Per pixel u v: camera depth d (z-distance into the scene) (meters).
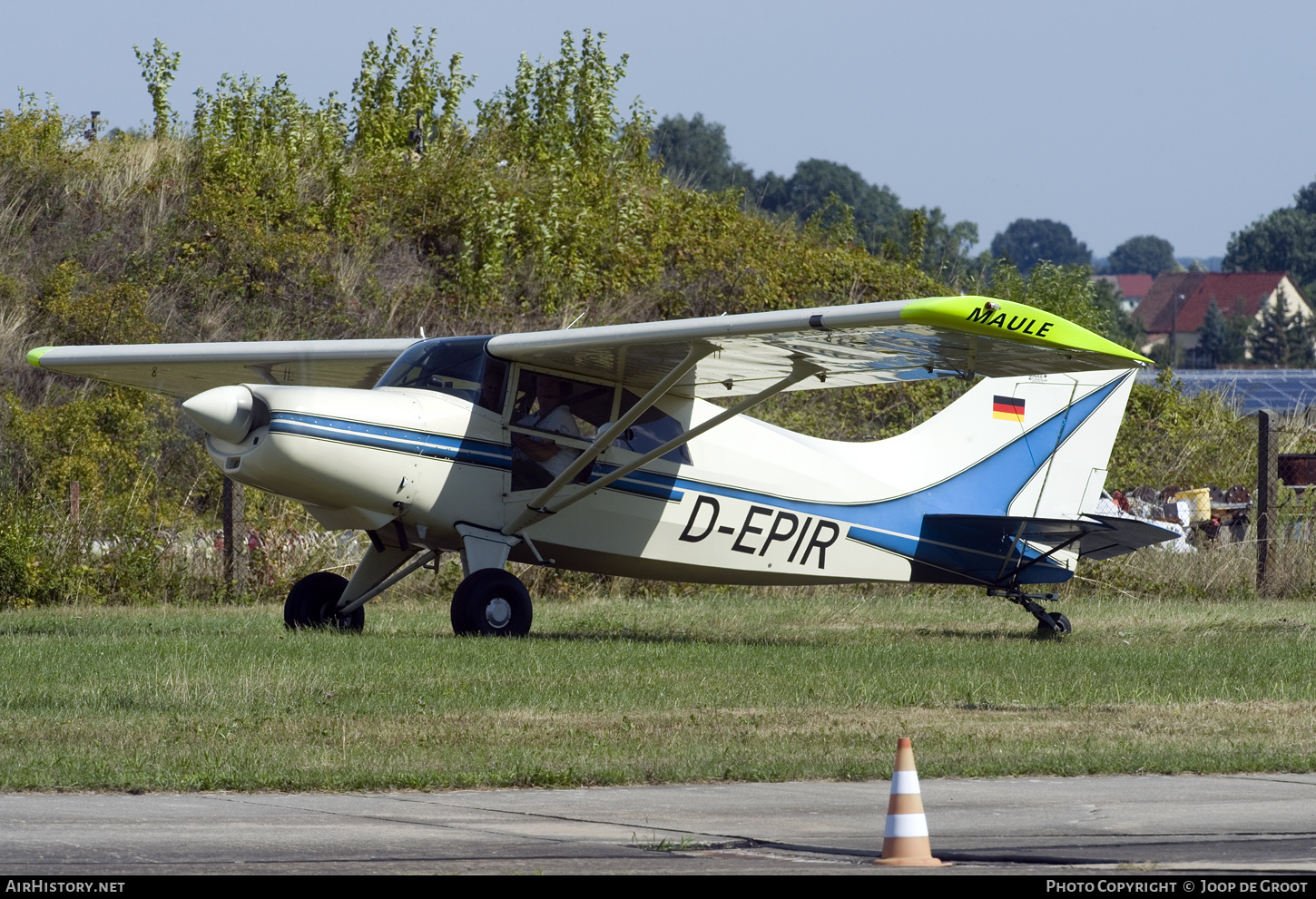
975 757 23.70
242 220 81.81
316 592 44.22
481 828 18.42
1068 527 48.28
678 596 61.97
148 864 16.06
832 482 48.47
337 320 78.69
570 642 39.88
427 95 96.50
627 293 86.94
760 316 37.34
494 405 42.53
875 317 34.84
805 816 19.52
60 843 17.08
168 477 66.12
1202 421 81.69
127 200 83.88
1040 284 94.56
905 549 49.72
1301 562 65.31
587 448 43.66
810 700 30.20
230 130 89.00
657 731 25.67
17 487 59.84
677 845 17.39
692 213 94.44
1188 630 49.44
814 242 98.81
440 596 59.50
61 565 55.97
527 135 96.00
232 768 21.77
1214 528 70.50
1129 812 19.97
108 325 73.81
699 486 45.94
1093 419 52.28
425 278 84.50
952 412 50.84
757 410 72.44
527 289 84.44
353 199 87.44
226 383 51.59
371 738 24.47
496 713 27.45
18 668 32.88
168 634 42.16
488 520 42.53
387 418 40.53
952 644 43.41
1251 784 22.28
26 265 78.88
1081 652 40.16
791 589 63.78
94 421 62.03
